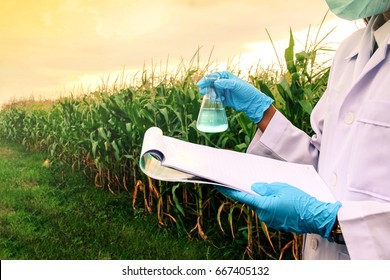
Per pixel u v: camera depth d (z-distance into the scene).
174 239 2.17
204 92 1.20
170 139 1.03
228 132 2.05
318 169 1.05
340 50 1.08
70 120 2.54
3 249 2.18
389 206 0.77
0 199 2.41
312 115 1.13
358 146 0.84
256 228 1.99
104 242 2.19
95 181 2.46
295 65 1.78
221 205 1.98
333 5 0.95
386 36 0.87
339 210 0.81
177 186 2.07
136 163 2.22
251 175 0.95
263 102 1.18
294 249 1.92
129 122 2.35
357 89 0.90
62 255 2.14
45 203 2.38
